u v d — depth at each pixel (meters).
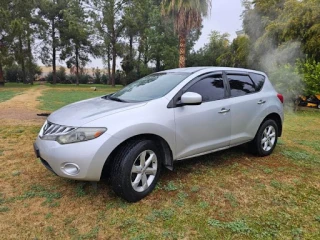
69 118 2.81
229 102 3.66
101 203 2.82
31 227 2.42
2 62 24.86
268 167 3.87
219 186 3.23
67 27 31.70
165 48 27.55
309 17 11.02
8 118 7.25
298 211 2.72
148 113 2.89
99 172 2.60
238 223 2.49
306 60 11.16
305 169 3.84
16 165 3.80
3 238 2.26
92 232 2.35
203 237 2.30
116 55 31.97
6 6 24.44
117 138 2.62
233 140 3.77
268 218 2.59
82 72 38.78
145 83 3.76
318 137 5.84
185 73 3.58
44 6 30.94
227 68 3.94
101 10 27.66
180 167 3.79
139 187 2.88
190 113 3.20
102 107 3.04
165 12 14.42
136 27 28.73
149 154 2.95
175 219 2.55
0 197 2.91
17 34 23.62
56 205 2.77
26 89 21.16
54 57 34.03
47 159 2.71
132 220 2.53
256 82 4.26
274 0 14.45
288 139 5.59
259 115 4.09
